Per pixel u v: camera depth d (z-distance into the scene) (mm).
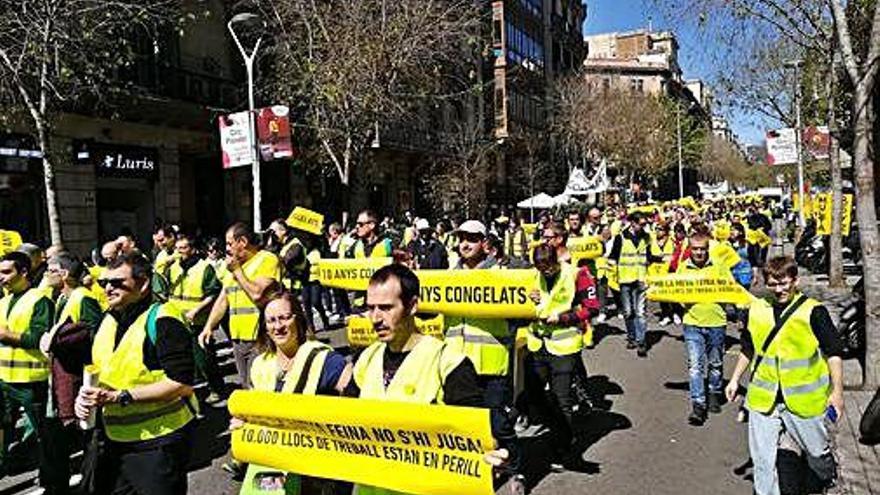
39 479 6160
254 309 7672
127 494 4219
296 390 4035
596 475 6508
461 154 37344
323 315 14797
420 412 3260
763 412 5270
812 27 13625
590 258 13016
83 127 19609
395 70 22828
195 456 7270
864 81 9211
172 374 4152
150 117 20875
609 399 9180
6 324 6480
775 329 5238
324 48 22250
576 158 51125
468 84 39000
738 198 62375
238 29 19406
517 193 49812
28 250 7473
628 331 12508
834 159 18828
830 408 5246
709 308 8109
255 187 17453
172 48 22953
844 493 5832
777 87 26109
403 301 3490
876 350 9211
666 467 6680
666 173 67688
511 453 5793
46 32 12547
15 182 17844
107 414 4215
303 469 3631
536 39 55812
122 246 8945
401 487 3361
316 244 13883
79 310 5875
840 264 19281
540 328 6801
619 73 86688
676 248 12539
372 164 28438
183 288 9219
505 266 7340
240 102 24906
